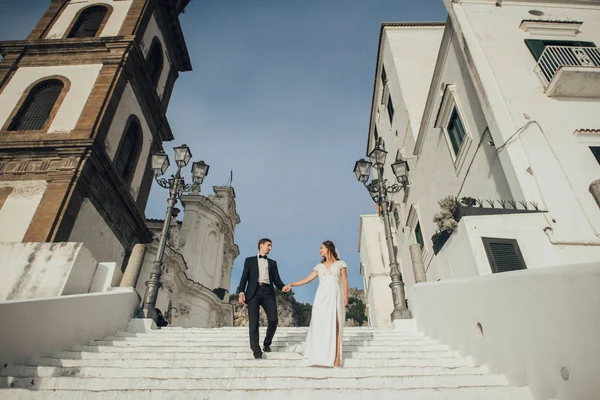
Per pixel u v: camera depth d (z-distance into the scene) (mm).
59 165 12766
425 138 15133
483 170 10531
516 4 12000
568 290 3645
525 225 7578
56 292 6910
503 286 4734
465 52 11070
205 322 26562
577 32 11336
